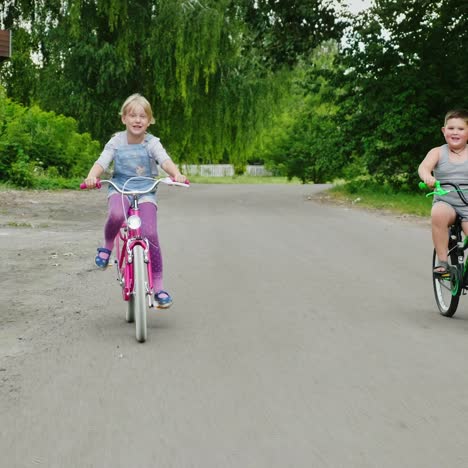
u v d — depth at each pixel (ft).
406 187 85.51
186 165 145.89
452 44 81.41
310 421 13.08
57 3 109.60
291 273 29.43
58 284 26.73
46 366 16.42
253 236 42.37
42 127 93.04
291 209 65.31
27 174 80.28
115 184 19.76
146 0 106.93
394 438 12.32
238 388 14.90
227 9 104.42
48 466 11.22
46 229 44.55
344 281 27.73
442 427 12.81
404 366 16.52
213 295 24.77
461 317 21.84
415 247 38.29
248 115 117.70
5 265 30.94
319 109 169.78
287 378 15.58
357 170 96.37
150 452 11.71
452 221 21.39
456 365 16.62
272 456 11.57
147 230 19.56
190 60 107.04
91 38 111.14
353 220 53.98
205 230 45.19
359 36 84.17
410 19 82.53
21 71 116.57
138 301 18.31
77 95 112.47
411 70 81.10
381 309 22.81
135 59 114.52
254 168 254.88
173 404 13.94
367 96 82.02
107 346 18.13
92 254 34.12
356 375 15.81
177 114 119.44
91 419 13.16
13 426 12.84
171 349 17.87
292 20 84.99
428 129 78.79
